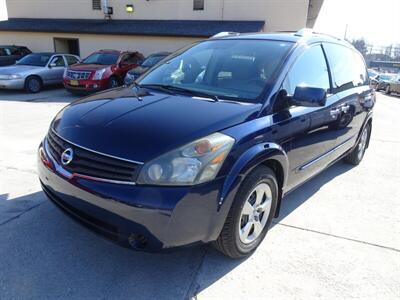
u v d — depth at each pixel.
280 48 3.26
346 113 4.04
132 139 2.26
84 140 2.37
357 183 4.57
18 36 19.59
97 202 2.21
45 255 2.68
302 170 3.34
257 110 2.65
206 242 2.37
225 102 2.76
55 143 2.60
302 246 3.00
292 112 2.94
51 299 2.25
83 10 19.62
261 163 2.64
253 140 2.49
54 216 3.24
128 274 2.52
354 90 4.36
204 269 2.62
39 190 3.79
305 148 3.25
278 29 16.83
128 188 2.13
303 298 2.38
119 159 2.18
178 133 2.26
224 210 2.33
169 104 2.71
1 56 16.34
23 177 4.14
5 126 6.78
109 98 2.98
